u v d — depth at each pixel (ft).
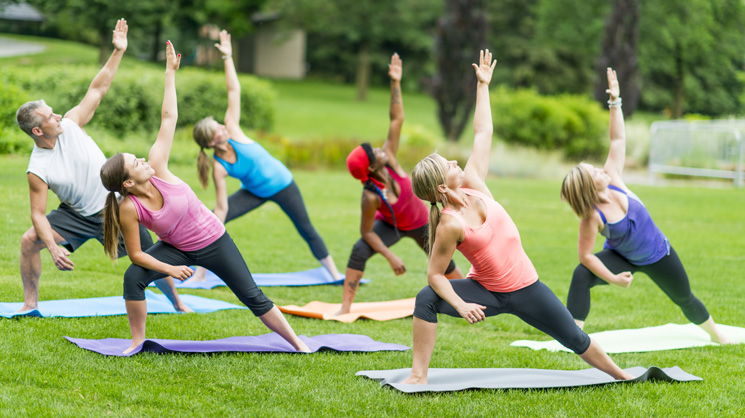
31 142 41.47
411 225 20.42
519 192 52.26
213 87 62.03
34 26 89.92
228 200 23.68
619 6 79.61
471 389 13.74
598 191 16.58
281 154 59.00
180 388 13.19
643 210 16.92
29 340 15.48
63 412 11.65
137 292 14.92
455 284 13.61
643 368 15.29
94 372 13.79
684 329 19.54
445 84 78.74
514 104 71.97
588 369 15.56
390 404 12.88
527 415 12.60
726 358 16.88
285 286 24.31
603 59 80.64
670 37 124.67
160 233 14.60
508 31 156.15
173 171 46.75
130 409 12.03
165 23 99.86
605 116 73.92
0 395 12.23
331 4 137.39
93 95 17.66
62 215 17.20
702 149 63.21
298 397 13.10
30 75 49.37
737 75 108.06
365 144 19.69
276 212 39.47
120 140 50.37
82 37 97.55
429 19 153.89
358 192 47.98
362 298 23.25
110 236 14.35
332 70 175.73
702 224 39.68
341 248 31.14
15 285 20.58
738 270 27.86
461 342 18.03
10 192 33.12
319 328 18.93
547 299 13.56
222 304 20.62
